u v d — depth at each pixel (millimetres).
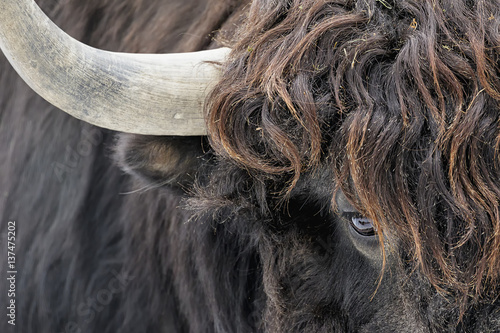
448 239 6188
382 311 7418
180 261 10672
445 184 6094
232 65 7215
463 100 6086
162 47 11023
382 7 6691
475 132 5965
